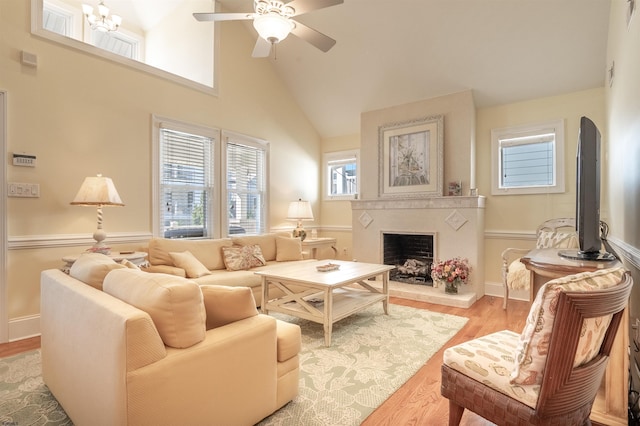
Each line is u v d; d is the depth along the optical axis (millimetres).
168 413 1300
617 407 1647
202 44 4590
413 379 2221
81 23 4441
